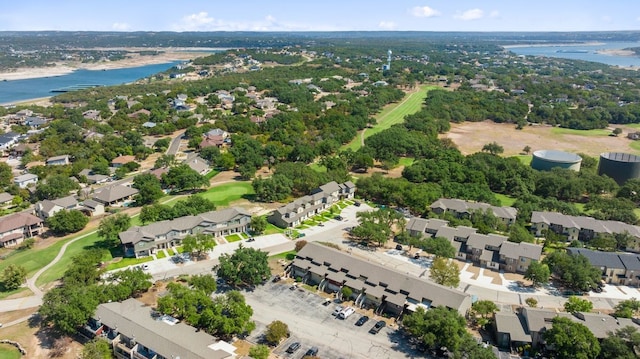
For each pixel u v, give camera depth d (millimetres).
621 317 107375
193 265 138250
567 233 160625
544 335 98562
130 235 144375
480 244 143250
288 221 166500
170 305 107000
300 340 103875
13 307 117000
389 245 154125
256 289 125250
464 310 110750
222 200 194375
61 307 102812
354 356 98875
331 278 124625
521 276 134875
